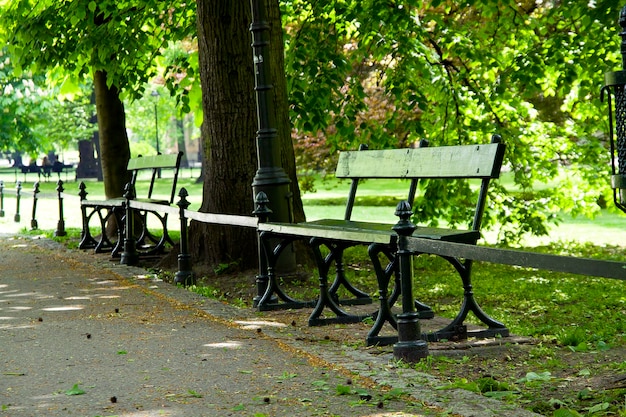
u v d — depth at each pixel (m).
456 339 6.95
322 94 13.82
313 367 6.14
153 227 21.77
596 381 5.57
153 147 78.31
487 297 9.83
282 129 12.05
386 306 6.93
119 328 7.78
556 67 14.23
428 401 5.14
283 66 12.08
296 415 4.94
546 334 7.48
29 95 29.92
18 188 23.62
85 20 15.21
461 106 15.00
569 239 17.52
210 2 11.58
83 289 10.38
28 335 7.55
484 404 5.02
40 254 14.67
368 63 17.39
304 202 28.62
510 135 14.92
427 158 7.90
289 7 15.92
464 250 5.56
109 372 6.09
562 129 16.05
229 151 11.57
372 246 6.88
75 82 17.30
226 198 11.55
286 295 8.81
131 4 15.20
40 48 14.97
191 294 9.75
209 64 11.65
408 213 6.31
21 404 5.30
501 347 6.78
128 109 60.88
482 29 15.66
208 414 5.01
